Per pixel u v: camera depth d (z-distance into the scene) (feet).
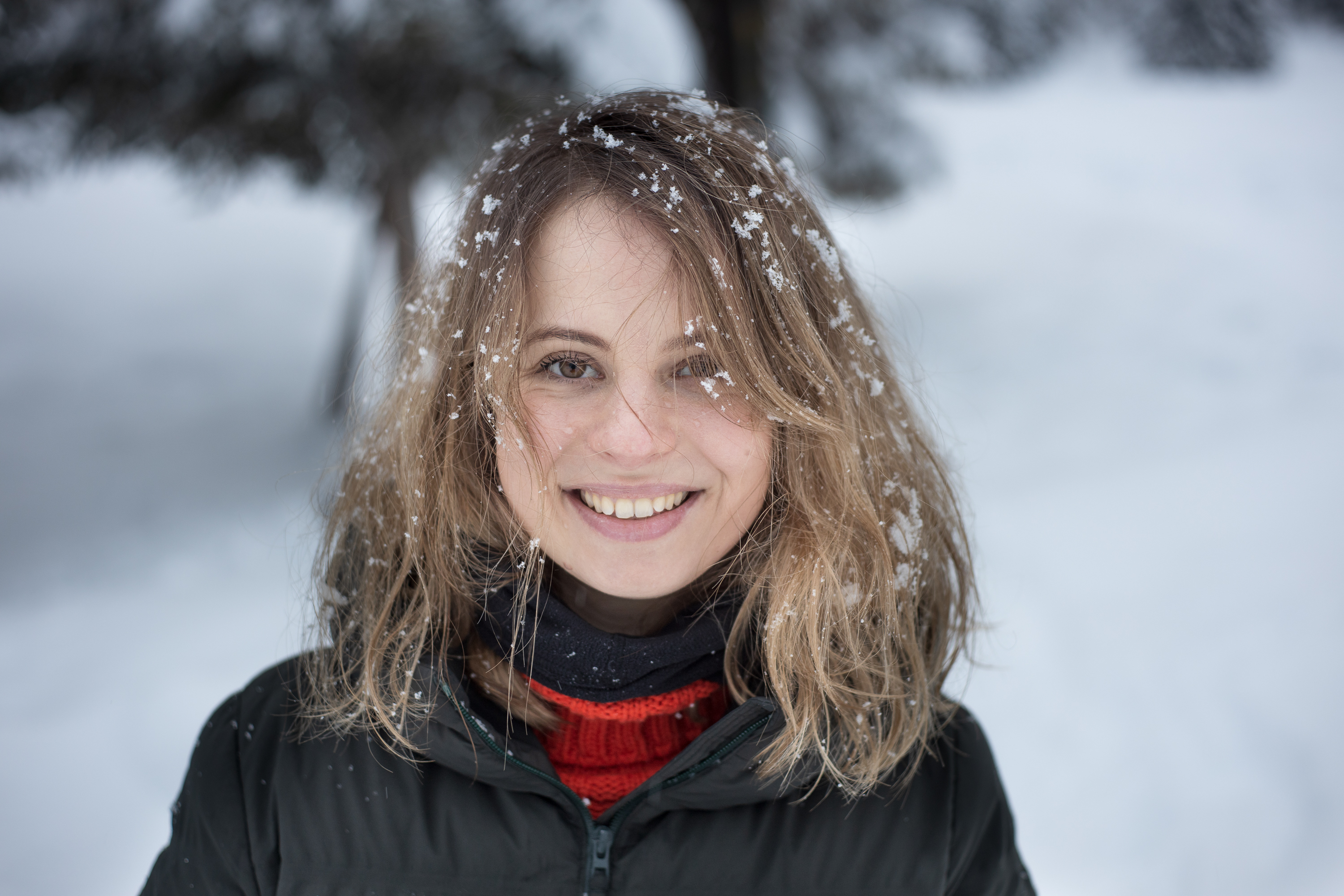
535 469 2.70
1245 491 15.48
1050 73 75.41
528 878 2.89
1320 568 12.31
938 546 3.46
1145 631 10.97
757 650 3.12
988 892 3.15
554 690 2.97
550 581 3.09
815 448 2.88
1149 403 21.84
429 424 2.98
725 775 2.88
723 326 2.60
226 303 41.47
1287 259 38.34
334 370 22.90
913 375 4.00
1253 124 63.87
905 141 30.45
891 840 3.04
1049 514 14.90
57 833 7.82
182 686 10.21
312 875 2.89
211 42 14.11
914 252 45.09
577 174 2.57
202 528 15.55
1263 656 10.35
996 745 8.95
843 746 2.95
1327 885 7.29
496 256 2.67
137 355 32.09
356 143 17.83
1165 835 7.84
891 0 28.91
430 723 2.87
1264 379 23.18
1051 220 48.24
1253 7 73.61
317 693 3.06
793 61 28.35
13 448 21.13
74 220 53.26
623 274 2.52
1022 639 10.80
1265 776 8.46
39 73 14.74
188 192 18.39
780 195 2.86
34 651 11.19
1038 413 21.72
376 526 3.19
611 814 2.91
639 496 2.69
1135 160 58.54
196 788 3.01
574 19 13.96
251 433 22.18
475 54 14.58
